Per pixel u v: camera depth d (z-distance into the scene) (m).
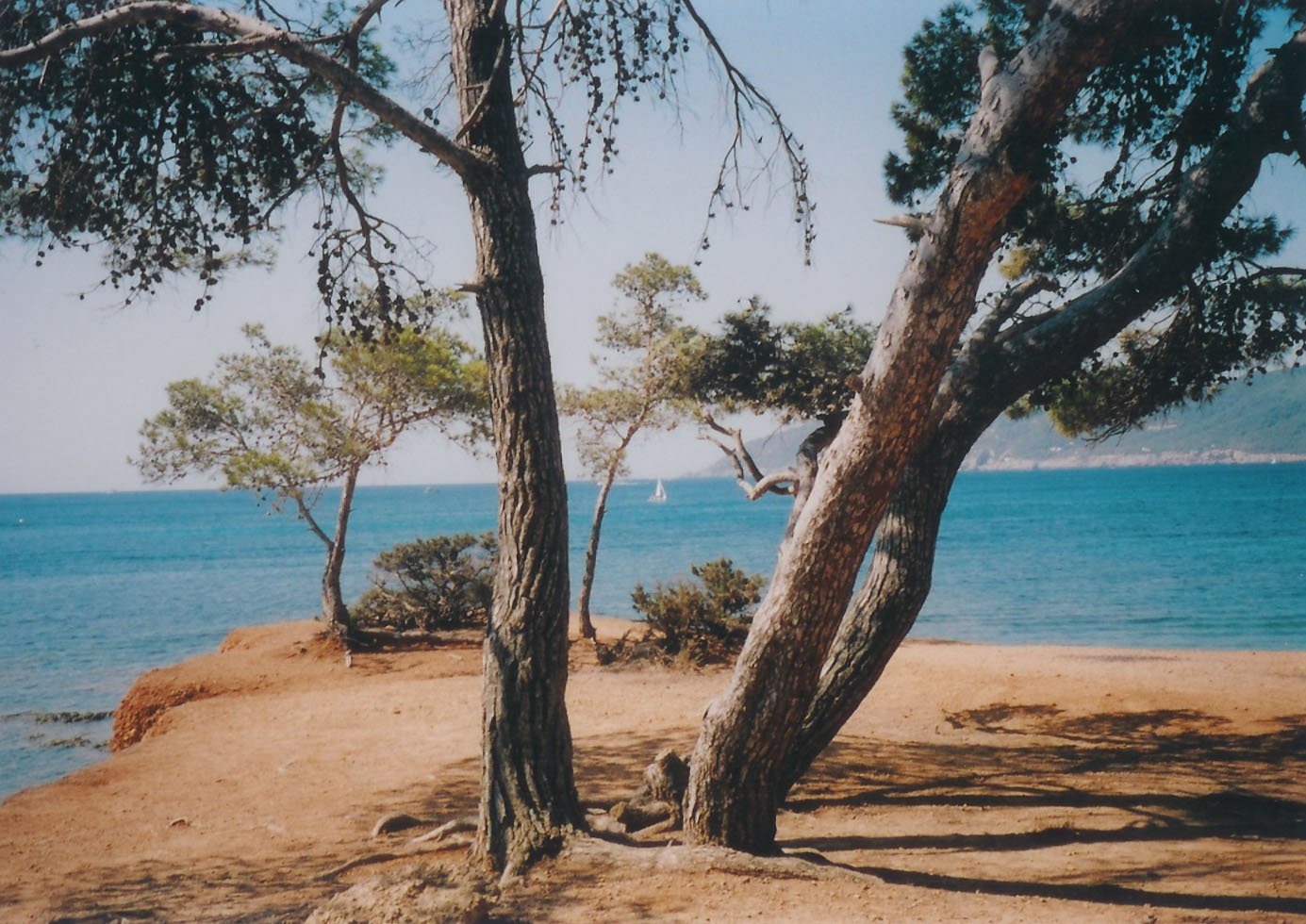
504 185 6.57
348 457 20.66
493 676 6.25
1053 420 11.59
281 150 6.95
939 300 5.18
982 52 5.43
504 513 6.35
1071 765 10.08
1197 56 9.04
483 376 21.22
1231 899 5.33
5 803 10.14
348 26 7.61
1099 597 33.50
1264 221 9.62
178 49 6.01
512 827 6.04
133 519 175.62
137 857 7.89
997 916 4.96
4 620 34.41
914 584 7.92
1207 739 11.18
